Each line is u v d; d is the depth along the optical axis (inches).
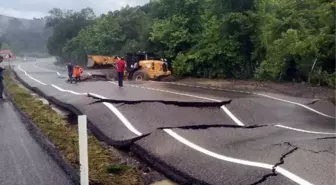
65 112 474.0
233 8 915.4
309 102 516.1
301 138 324.5
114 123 374.9
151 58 963.3
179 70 959.0
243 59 882.8
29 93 668.1
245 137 325.4
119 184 229.9
